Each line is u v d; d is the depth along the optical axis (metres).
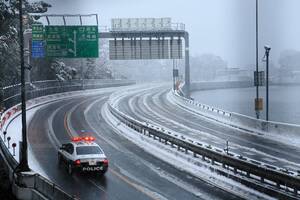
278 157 33.97
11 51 67.56
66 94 94.38
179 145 34.94
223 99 146.12
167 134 37.62
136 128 46.50
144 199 22.58
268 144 40.28
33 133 45.91
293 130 43.38
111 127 51.12
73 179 26.94
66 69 106.25
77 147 28.39
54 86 91.00
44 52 50.59
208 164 29.70
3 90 58.66
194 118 61.16
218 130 49.69
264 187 23.19
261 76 51.16
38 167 30.28
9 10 67.88
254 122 50.06
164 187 24.97
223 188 24.44
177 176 27.59
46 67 93.56
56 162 31.95
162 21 69.12
